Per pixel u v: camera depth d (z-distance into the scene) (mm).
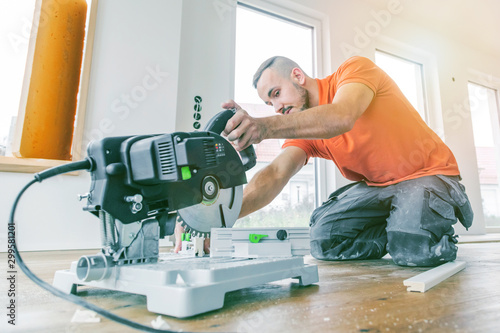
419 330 414
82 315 482
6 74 1675
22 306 542
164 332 397
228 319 461
